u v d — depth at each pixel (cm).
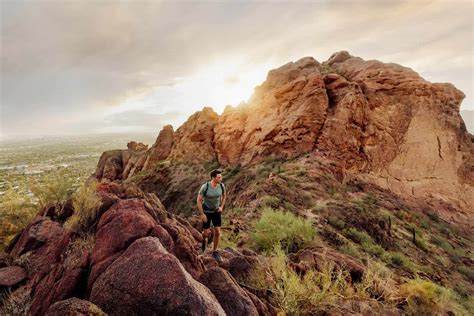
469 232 2608
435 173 3028
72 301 272
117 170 5938
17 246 513
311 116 3052
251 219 1280
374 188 2691
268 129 3466
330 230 1205
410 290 566
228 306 346
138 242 350
